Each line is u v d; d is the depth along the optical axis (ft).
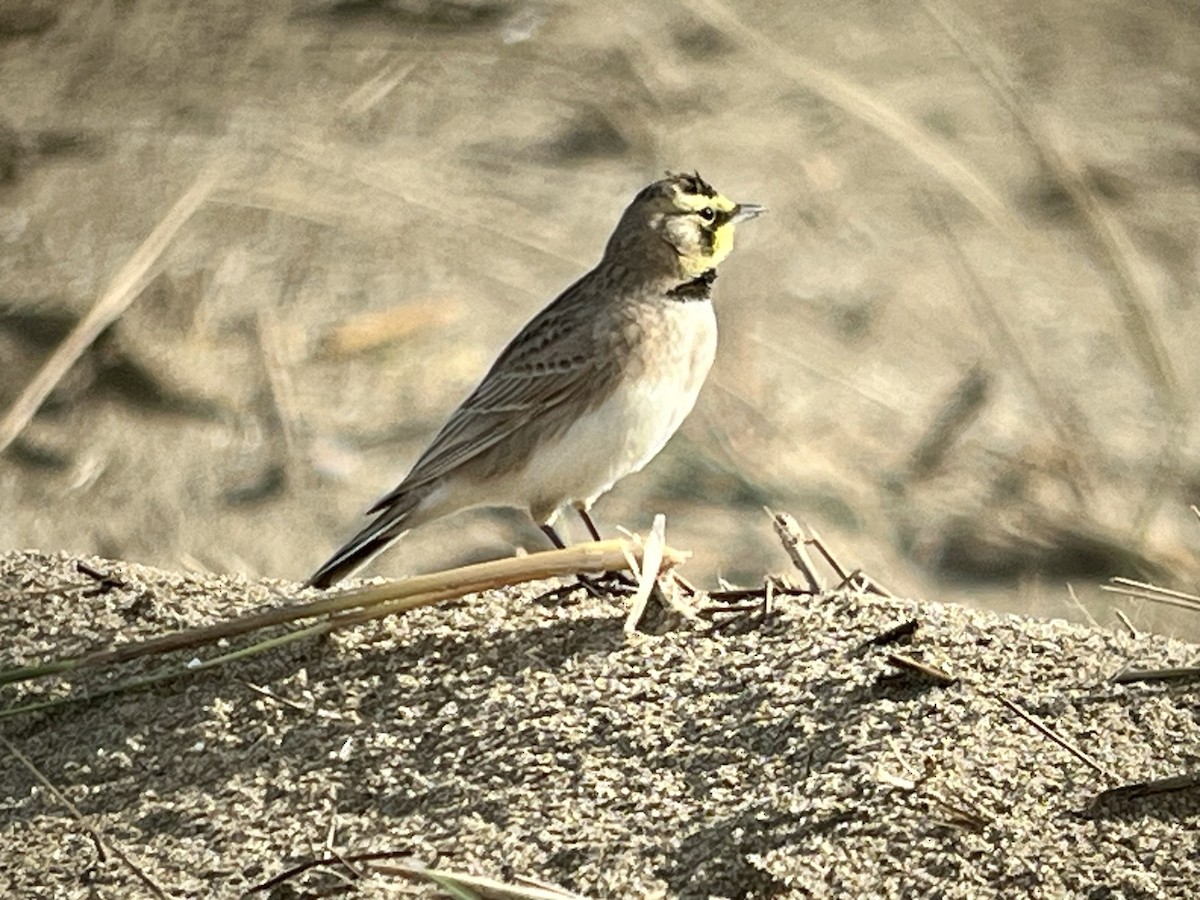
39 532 42.52
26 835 23.54
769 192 54.75
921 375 48.21
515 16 62.90
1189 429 45.55
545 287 50.49
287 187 53.47
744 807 22.02
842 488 43.75
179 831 23.29
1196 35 64.85
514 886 20.84
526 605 25.81
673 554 25.62
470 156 55.42
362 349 48.08
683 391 32.01
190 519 42.86
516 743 23.41
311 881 22.06
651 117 57.57
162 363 47.37
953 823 21.38
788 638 24.49
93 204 52.44
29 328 48.16
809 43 62.28
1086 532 42.14
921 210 54.39
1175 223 52.95
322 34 61.05
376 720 24.14
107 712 25.02
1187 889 20.44
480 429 31.45
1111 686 23.27
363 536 31.50
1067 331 49.26
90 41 60.34
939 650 24.00
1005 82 48.75
